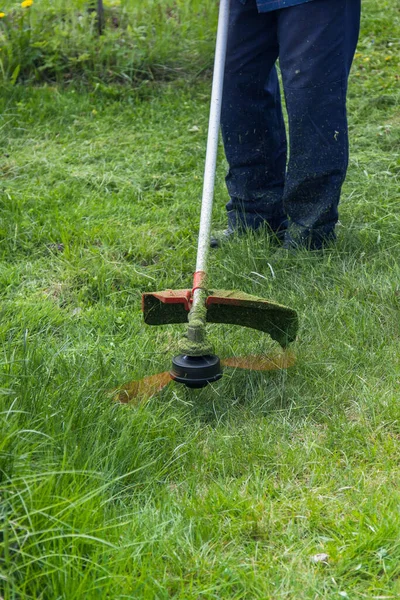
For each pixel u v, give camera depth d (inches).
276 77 159.8
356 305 136.6
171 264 159.2
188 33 270.5
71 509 78.2
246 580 78.4
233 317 118.4
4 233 167.5
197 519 87.0
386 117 232.4
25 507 74.6
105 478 89.9
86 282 153.3
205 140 220.1
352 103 240.4
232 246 158.6
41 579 74.5
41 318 136.2
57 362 114.6
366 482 94.0
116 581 73.9
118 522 85.6
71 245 165.6
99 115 233.8
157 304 117.5
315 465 98.3
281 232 168.9
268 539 86.2
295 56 141.9
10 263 160.7
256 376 120.0
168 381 113.7
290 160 150.7
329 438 103.8
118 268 155.9
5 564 72.7
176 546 83.3
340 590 78.1
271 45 151.0
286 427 107.7
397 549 81.4
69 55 260.8
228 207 170.1
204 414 112.0
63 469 84.3
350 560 81.2
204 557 81.7
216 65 136.9
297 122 145.9
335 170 149.2
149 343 128.3
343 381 116.9
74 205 182.4
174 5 279.3
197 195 189.3
